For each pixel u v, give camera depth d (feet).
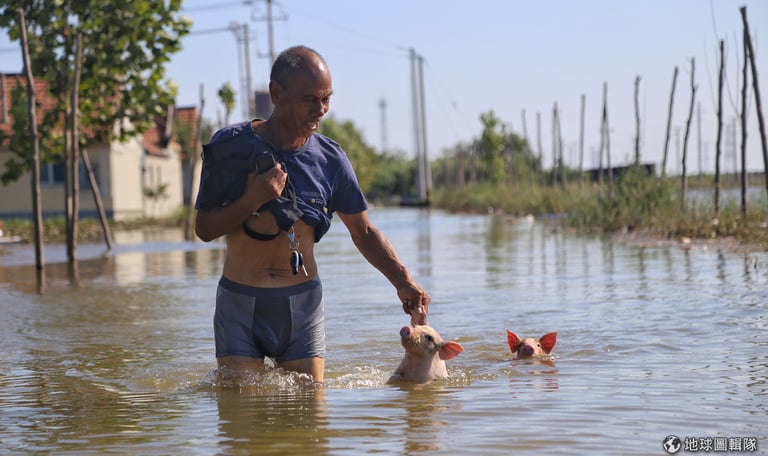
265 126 17.01
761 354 19.04
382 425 13.12
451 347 18.08
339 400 15.29
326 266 50.39
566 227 84.58
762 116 54.75
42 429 13.61
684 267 40.50
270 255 16.85
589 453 11.35
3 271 50.65
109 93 63.00
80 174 111.86
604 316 26.25
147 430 13.21
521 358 20.22
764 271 36.96
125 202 117.80
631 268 41.37
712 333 22.17
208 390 16.63
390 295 34.40
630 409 14.01
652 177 72.54
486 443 11.92
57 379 18.84
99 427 13.60
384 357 21.43
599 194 79.92
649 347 20.57
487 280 38.68
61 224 95.55
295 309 17.06
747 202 58.65
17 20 56.75
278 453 11.57
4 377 19.19
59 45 61.87
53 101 92.48
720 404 14.28
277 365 17.46
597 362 19.13
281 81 16.53
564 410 14.02
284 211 16.42
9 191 109.70
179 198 154.81
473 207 161.99
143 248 72.33
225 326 16.94
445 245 65.72
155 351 22.67
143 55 62.13
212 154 16.40
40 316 30.09
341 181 17.53
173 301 34.19
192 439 12.50
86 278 45.29
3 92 103.50
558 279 37.93
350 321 27.37
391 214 164.86
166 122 147.84
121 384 18.17
